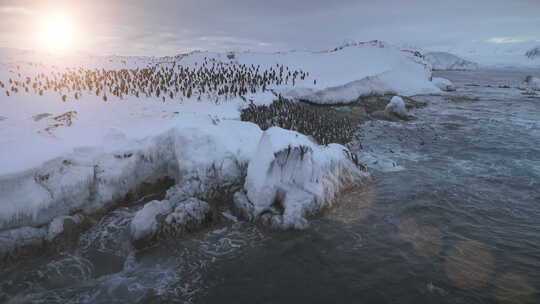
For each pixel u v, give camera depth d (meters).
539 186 17.06
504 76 125.25
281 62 57.25
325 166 15.52
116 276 10.17
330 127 27.95
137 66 50.41
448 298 8.96
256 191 13.53
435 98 49.50
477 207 14.67
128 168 15.45
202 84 33.41
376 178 18.31
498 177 18.39
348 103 39.78
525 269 10.17
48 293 9.40
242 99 30.88
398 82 51.81
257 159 13.89
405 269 10.26
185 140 16.39
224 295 9.28
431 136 27.92
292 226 12.72
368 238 12.12
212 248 11.61
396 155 22.77
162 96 28.47
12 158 13.34
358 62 57.44
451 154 23.00
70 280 9.98
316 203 13.91
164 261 10.91
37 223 12.32
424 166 20.44
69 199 13.30
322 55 62.72
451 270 10.17
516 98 51.53
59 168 13.49
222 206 14.74
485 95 55.56
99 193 14.33
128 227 13.09
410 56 65.62
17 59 47.62
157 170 16.84
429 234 12.39
